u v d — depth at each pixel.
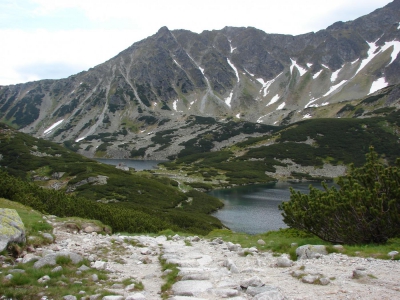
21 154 146.38
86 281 10.48
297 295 8.85
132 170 173.62
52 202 32.84
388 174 19.11
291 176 168.88
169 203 97.12
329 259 13.34
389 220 16.80
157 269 13.29
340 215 18.17
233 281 10.50
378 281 9.79
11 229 13.34
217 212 93.06
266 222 80.69
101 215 31.70
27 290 8.90
